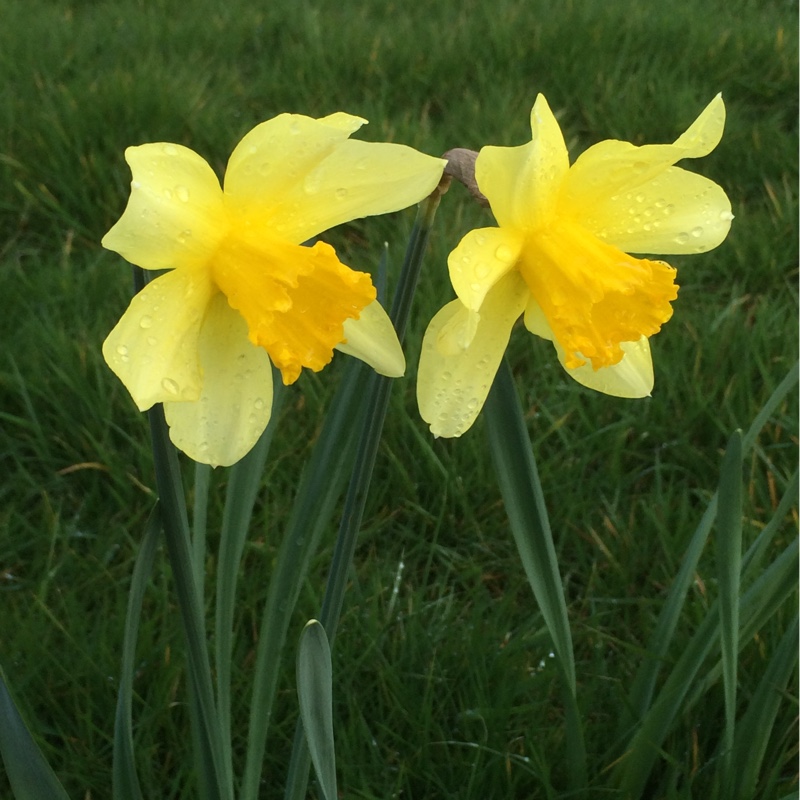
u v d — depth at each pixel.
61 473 0.59
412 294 0.29
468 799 0.42
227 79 1.00
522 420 0.35
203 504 0.37
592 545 0.57
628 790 0.43
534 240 0.28
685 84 1.00
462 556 0.57
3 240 0.80
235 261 0.27
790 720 0.45
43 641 0.48
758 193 0.89
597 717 0.48
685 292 0.77
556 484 0.59
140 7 1.20
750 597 0.40
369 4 1.24
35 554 0.54
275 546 0.54
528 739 0.44
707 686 0.42
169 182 0.26
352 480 0.32
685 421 0.63
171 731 0.46
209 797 0.37
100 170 0.80
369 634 0.48
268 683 0.37
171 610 0.50
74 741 0.45
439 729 0.45
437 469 0.58
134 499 0.58
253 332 0.27
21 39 1.02
